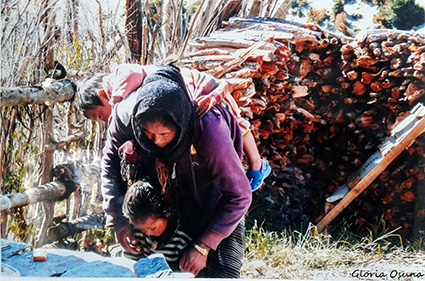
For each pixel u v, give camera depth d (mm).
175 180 2293
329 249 3012
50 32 2816
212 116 2207
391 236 3225
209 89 2277
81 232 2746
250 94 2953
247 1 3775
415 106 3199
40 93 2578
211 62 3057
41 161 2701
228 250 2373
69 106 2795
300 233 3086
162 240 2395
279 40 3279
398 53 3197
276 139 3340
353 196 3174
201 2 3643
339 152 3371
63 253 2379
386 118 3275
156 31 3482
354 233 3270
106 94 2496
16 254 2363
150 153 2225
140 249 2428
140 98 2178
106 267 2227
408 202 3275
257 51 3086
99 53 3000
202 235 2311
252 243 3004
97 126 2809
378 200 3301
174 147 2186
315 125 3389
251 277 2742
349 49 3256
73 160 2818
